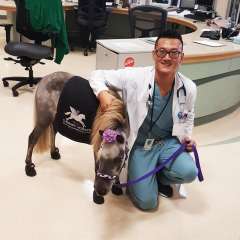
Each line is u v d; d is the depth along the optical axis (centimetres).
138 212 215
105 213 211
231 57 337
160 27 416
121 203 222
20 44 367
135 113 201
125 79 199
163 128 211
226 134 341
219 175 265
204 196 238
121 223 204
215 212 222
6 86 401
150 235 197
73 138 217
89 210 212
